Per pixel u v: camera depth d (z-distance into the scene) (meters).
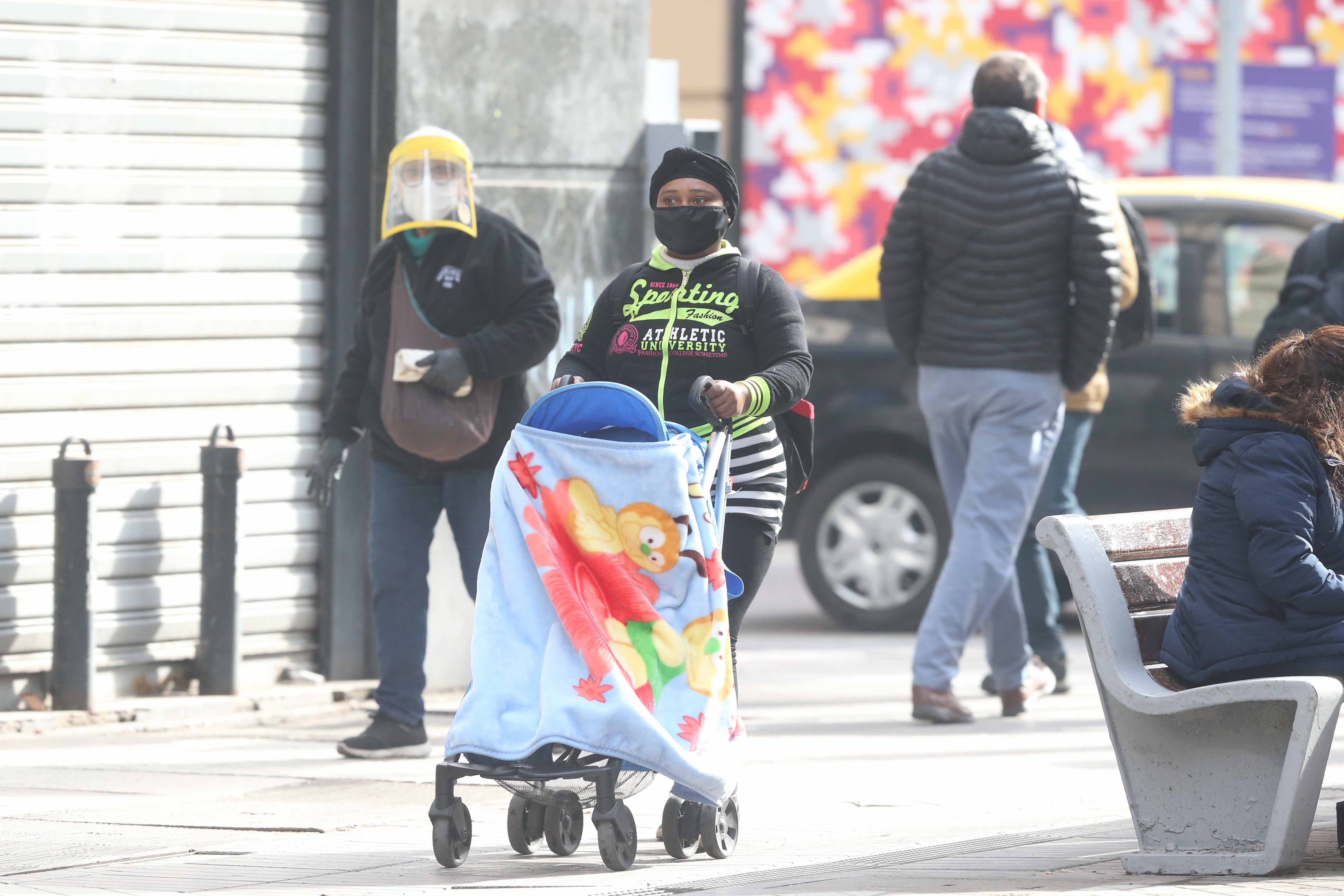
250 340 32.94
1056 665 34.88
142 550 31.88
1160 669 19.14
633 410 19.50
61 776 26.03
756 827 22.25
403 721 27.58
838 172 65.75
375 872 19.45
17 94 30.53
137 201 31.67
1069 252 30.80
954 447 32.03
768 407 20.17
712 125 37.91
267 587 33.22
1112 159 67.75
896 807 23.55
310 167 33.50
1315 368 18.78
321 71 33.50
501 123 34.44
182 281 32.16
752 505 21.16
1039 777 25.81
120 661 31.59
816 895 17.75
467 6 33.91
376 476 27.69
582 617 18.88
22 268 30.59
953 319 31.14
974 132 30.97
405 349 26.62
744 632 44.84
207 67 32.31
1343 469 18.64
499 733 18.81
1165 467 41.59
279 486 33.31
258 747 28.77
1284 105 69.56
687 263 21.47
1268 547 18.36
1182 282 41.81
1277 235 41.59
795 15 65.31
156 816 23.00
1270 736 18.19
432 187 26.67
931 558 43.50
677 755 18.58
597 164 35.75
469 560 27.44
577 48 35.31
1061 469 33.97
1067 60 67.06
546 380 35.31
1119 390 41.69
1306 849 18.81
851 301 44.31
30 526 30.77
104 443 31.44
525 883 18.67
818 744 29.03
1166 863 18.34
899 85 65.81
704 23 64.88
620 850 19.08
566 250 35.41
